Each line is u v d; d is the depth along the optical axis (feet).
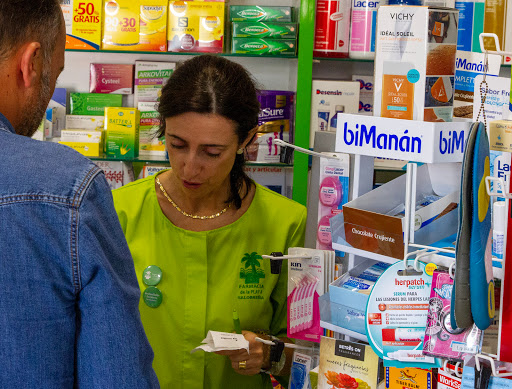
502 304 4.18
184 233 5.71
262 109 10.28
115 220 3.56
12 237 3.20
